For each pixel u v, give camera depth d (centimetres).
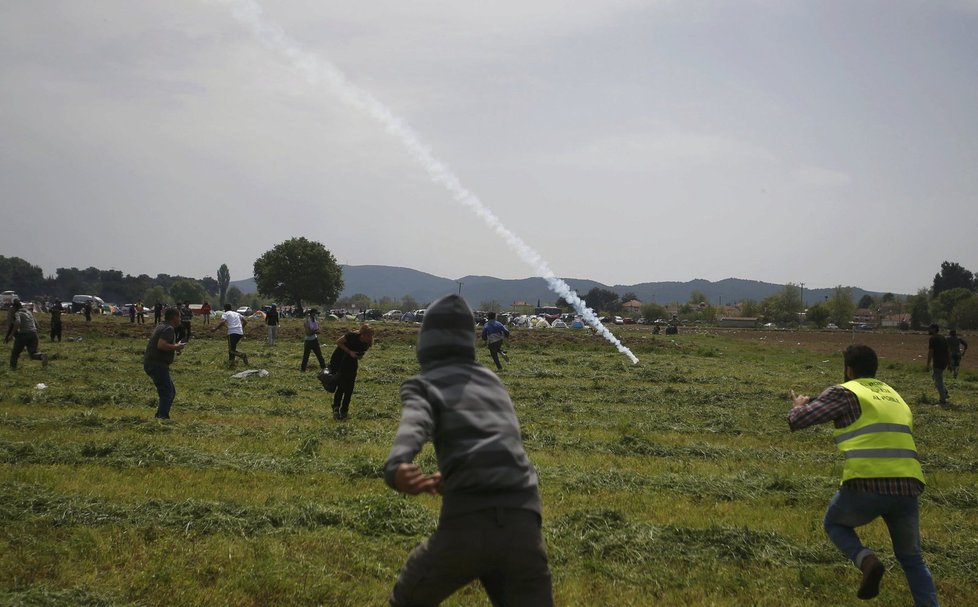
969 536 913
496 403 486
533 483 478
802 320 18025
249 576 700
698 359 4031
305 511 875
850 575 779
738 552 823
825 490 1096
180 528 819
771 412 1931
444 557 461
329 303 12231
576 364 3244
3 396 1667
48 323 4938
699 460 1316
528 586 464
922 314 16175
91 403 1644
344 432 1416
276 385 2098
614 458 1296
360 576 726
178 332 3794
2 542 752
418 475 437
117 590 663
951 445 1558
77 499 884
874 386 710
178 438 1309
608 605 686
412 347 4134
